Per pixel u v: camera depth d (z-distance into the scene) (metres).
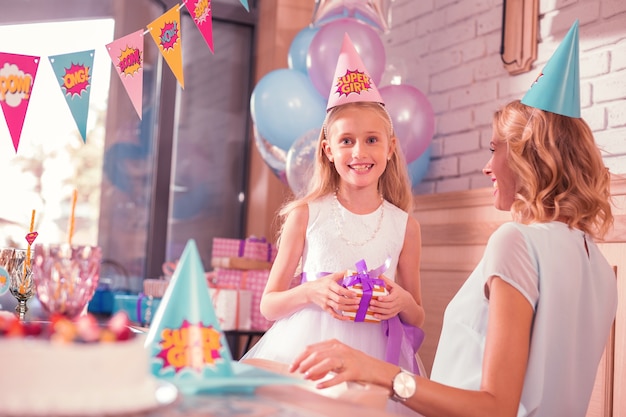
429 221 2.73
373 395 0.96
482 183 2.64
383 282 1.66
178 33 1.83
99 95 3.49
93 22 3.47
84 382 0.65
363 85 1.82
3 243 3.29
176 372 0.80
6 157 3.30
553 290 1.14
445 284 2.62
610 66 2.18
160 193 3.61
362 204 1.87
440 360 1.27
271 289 1.83
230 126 3.82
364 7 2.70
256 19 3.84
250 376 0.82
